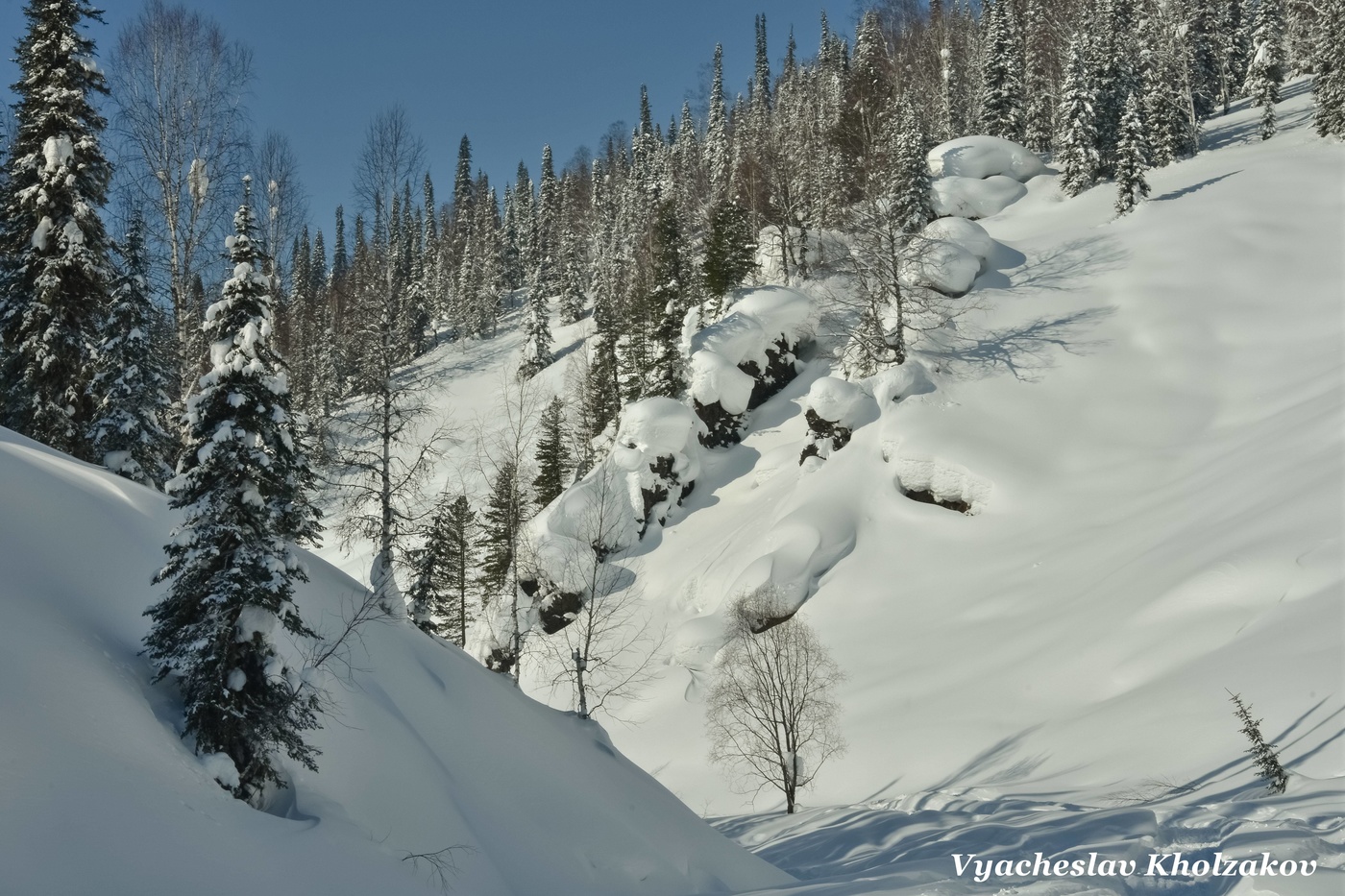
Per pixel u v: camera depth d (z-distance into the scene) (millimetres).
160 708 9031
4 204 23625
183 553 9172
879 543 38000
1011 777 21828
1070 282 48969
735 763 30312
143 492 12633
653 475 48906
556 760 13609
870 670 31438
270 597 9273
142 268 23984
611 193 116562
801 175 75688
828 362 55594
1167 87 68125
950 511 37906
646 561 46750
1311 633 20016
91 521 11039
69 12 23734
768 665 28500
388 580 15281
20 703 7223
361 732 10688
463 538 26516
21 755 6680
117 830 6633
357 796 9734
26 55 23422
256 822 8156
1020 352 43844
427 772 10820
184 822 7320
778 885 13961
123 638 9711
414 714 12094
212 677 8875
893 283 46938
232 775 8531
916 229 59469
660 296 57969
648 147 116562
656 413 49562
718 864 13828
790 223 69375
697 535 47062
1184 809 12758
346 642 12109
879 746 27094
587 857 11750
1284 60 83875
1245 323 42250
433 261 108438
